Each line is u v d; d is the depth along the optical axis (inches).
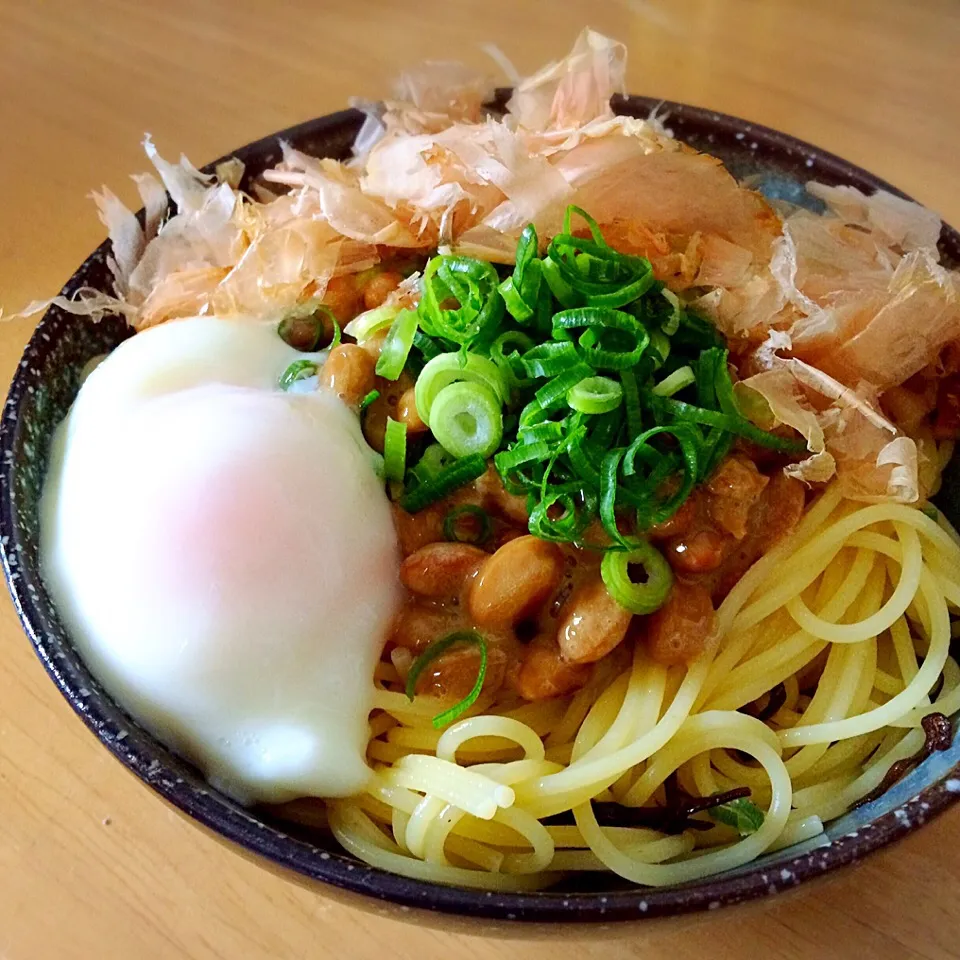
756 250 7.8
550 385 6.9
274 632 6.6
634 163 7.8
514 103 9.1
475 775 6.6
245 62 12.7
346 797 6.7
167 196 8.8
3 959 6.8
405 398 7.3
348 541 6.9
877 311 7.5
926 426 8.1
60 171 11.3
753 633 7.4
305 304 8.0
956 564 7.7
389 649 7.1
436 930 6.4
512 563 6.7
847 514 7.6
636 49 12.6
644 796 6.9
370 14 13.3
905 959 6.7
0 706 7.8
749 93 12.0
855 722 7.0
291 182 8.6
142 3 13.5
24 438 7.3
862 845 5.7
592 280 7.3
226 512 6.7
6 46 12.9
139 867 7.1
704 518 7.0
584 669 6.9
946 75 12.2
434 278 7.5
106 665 6.6
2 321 9.6
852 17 13.0
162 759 6.2
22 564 6.6
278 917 6.9
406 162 8.2
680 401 7.2
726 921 6.8
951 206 10.8
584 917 5.5
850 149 11.4
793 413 7.1
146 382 7.5
